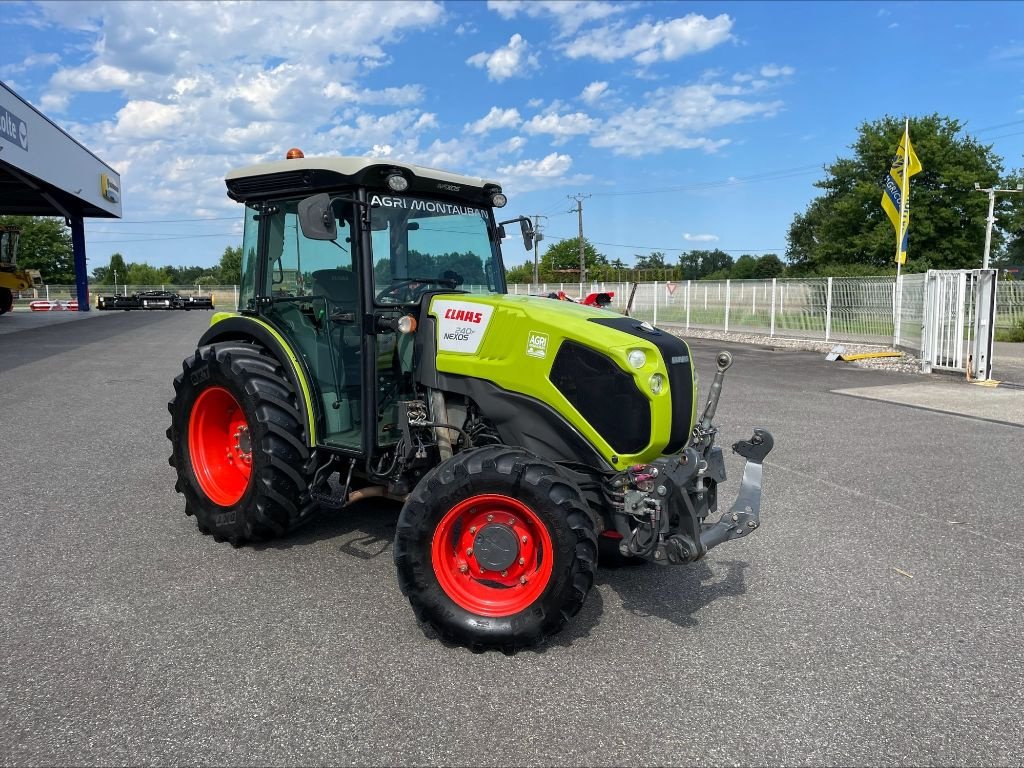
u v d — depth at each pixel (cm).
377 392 397
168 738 262
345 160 389
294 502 424
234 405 459
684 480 322
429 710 282
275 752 255
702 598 387
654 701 291
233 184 449
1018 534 485
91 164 2859
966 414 902
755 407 948
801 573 421
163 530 470
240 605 367
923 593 395
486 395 368
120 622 347
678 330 2428
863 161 3741
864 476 621
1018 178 3644
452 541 340
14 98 1933
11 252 2825
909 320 1530
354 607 367
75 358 1393
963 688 304
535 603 319
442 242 434
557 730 271
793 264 4772
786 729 274
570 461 356
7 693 288
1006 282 2084
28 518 488
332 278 412
